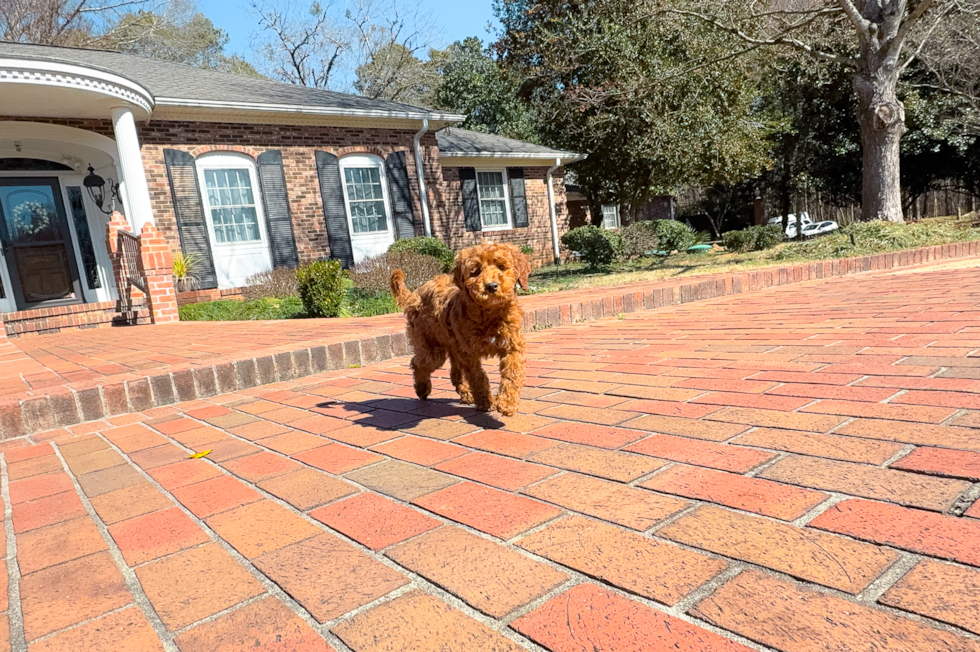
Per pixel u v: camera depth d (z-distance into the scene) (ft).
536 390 11.39
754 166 74.90
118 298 36.83
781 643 3.84
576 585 4.75
